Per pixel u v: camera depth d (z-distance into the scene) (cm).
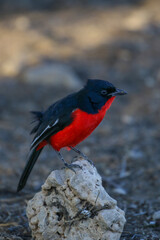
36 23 2303
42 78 1720
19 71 1795
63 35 2145
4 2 2609
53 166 1137
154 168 1091
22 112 1479
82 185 638
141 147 1241
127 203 902
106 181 1032
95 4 2658
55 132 743
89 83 754
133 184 1014
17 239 715
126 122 1440
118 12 2486
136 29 2234
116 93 749
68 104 739
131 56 1953
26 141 1294
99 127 1412
